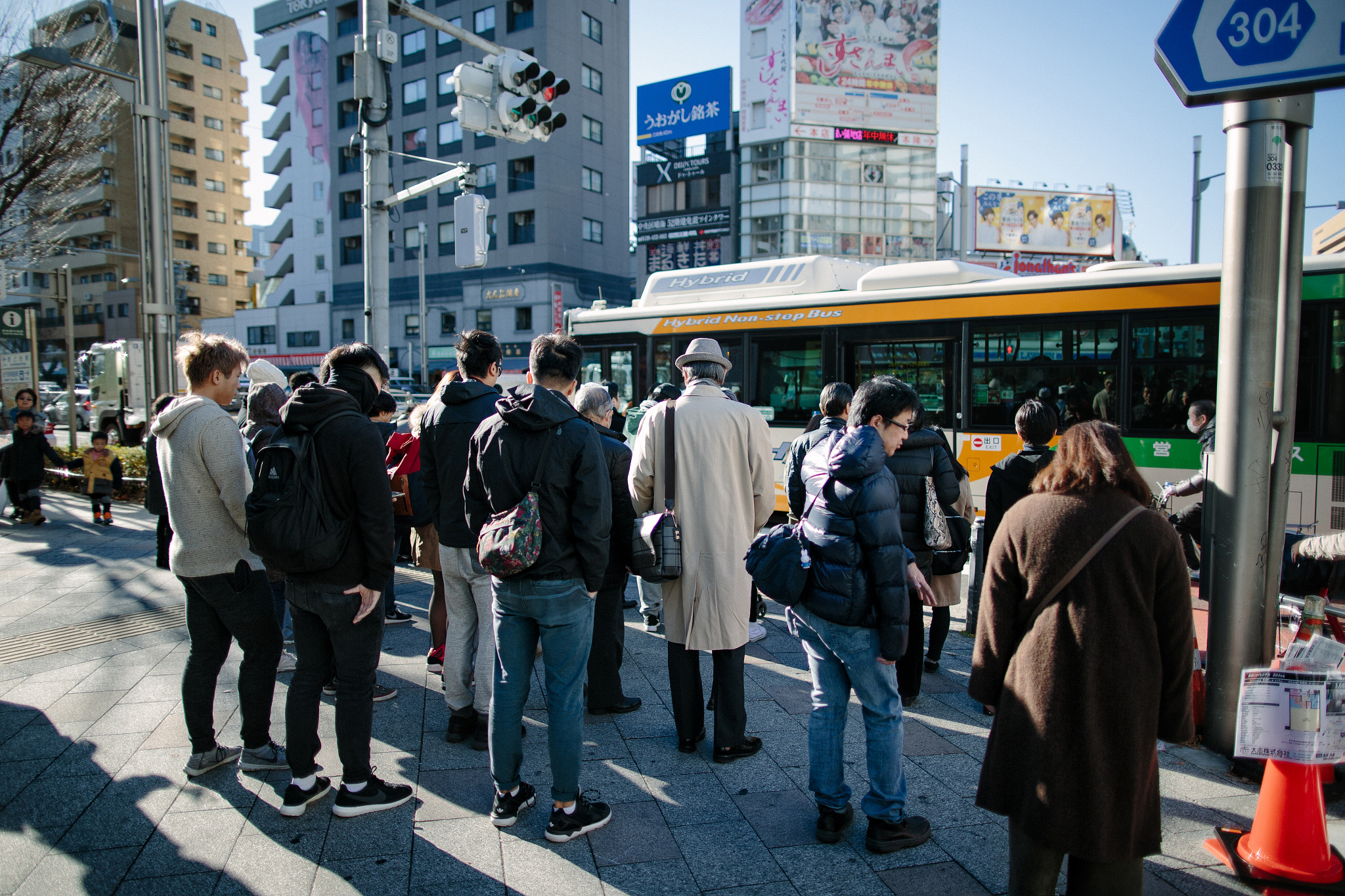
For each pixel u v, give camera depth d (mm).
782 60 36781
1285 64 3131
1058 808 2219
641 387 10531
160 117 10641
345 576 3092
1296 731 2721
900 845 3012
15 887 2736
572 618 3033
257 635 3490
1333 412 6680
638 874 2861
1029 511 2373
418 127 47281
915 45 37469
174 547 3348
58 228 19547
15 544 8680
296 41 52688
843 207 37312
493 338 4004
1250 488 3613
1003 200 41312
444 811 3275
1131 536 2225
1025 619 2369
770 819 3260
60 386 38250
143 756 3729
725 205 39156
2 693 4484
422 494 4086
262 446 3186
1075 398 7816
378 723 4137
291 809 3189
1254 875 2801
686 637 3746
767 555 3113
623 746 3943
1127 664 2207
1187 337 7344
